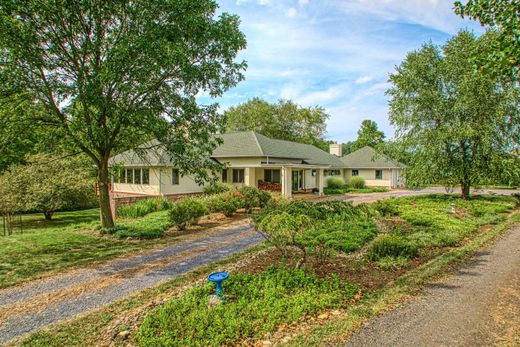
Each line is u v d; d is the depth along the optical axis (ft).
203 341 13.42
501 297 17.85
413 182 66.69
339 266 23.50
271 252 27.63
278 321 15.08
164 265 26.17
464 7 18.47
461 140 61.77
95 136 34.71
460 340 13.43
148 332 14.29
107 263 27.04
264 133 158.81
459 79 60.85
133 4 33.73
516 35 16.01
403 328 14.43
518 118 58.44
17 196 50.72
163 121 38.27
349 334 13.93
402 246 26.00
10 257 29.07
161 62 31.35
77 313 17.42
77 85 30.83
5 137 34.47
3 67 29.91
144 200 59.62
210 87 38.91
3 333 15.31
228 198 52.37
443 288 19.26
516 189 115.34
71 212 71.51
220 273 17.84
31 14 30.17
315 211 23.04
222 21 36.32
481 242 30.96
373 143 220.02
